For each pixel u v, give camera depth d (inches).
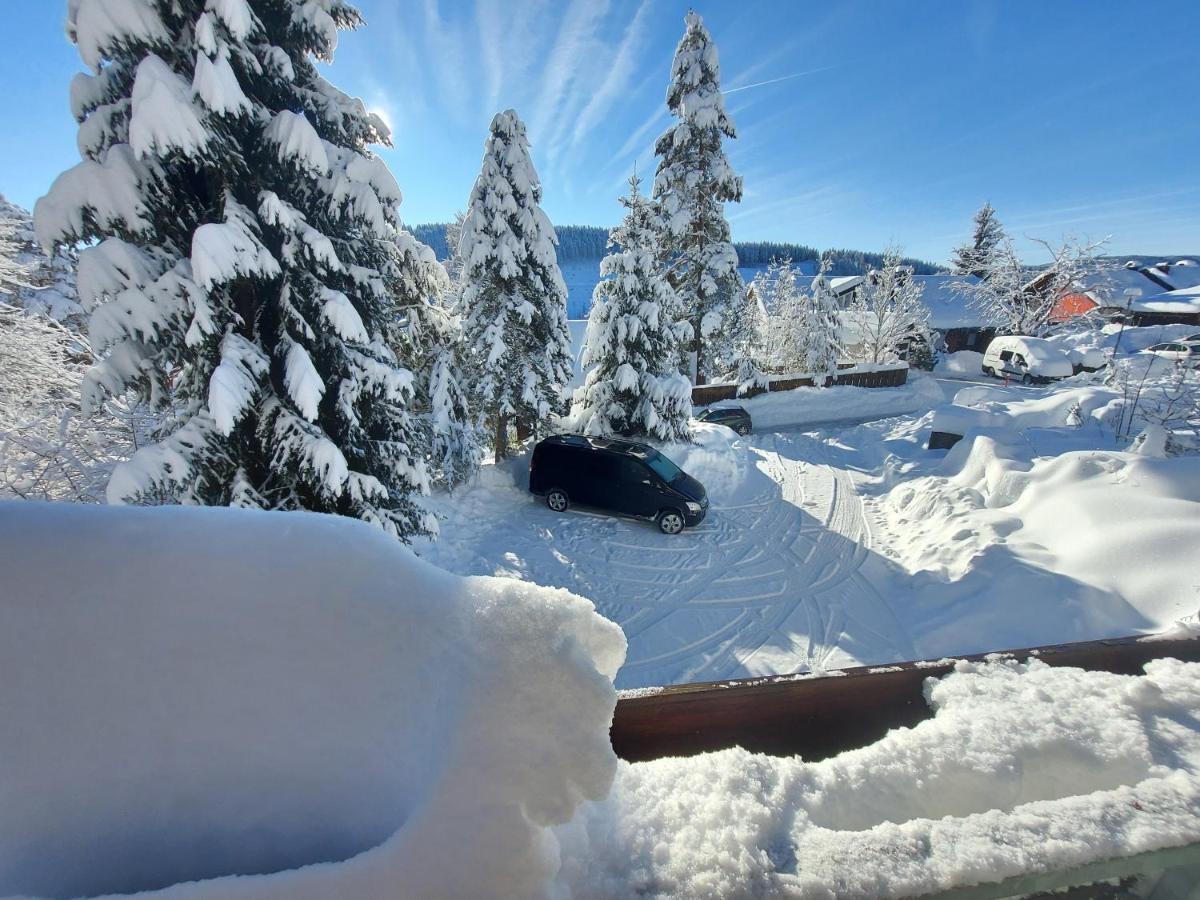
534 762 41.3
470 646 46.3
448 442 492.4
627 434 627.8
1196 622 90.3
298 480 265.6
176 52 212.8
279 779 44.8
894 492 497.7
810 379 1075.3
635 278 590.6
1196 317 1301.7
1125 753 61.4
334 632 47.2
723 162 869.2
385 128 287.3
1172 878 47.6
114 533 47.4
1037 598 261.7
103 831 43.1
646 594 352.5
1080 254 1236.5
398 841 39.9
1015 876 46.8
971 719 67.2
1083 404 512.4
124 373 234.2
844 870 46.4
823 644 292.8
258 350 242.5
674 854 48.3
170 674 45.7
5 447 305.0
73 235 213.5
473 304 573.3
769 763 60.4
